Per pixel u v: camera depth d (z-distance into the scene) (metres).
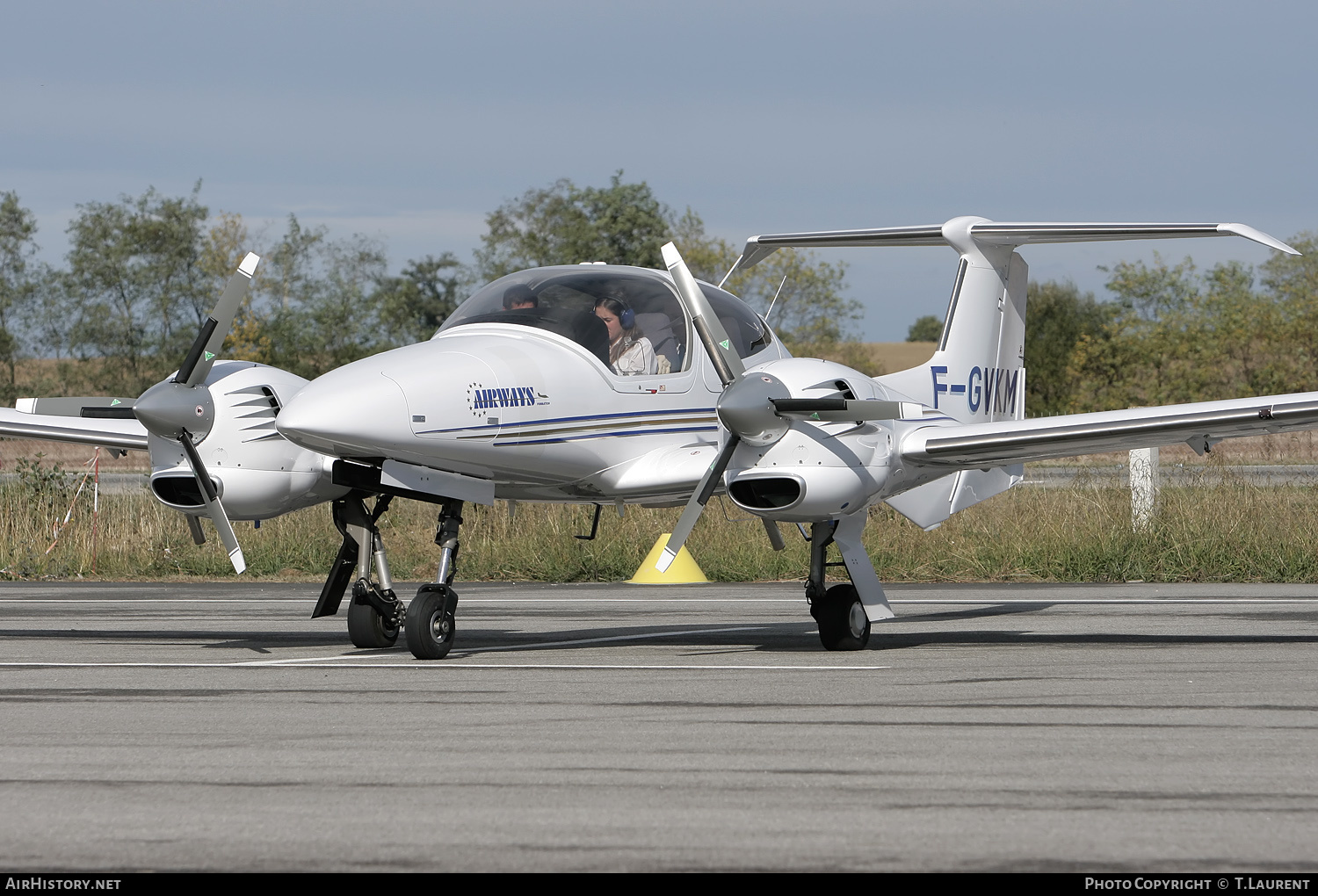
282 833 12.55
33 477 55.16
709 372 28.73
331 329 182.00
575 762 15.50
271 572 47.94
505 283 28.03
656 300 28.22
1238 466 72.44
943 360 32.72
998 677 22.05
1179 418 24.78
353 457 24.25
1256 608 34.38
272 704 19.69
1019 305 34.81
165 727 17.73
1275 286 181.50
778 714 18.59
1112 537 44.53
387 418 23.36
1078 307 157.25
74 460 107.00
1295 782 14.32
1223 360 124.50
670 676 22.39
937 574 44.69
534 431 25.47
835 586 26.30
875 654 25.39
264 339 157.38
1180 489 49.88
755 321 29.84
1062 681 21.59
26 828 12.71
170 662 24.66
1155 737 16.78
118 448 30.34
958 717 18.31
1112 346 131.88
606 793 13.99
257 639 29.11
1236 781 14.36
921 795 13.83
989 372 34.00
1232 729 17.28
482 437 24.66
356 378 23.84
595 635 29.67
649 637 29.14
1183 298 153.62
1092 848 11.92
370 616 27.16
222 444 25.69
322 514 52.25
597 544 47.03
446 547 25.77
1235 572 42.72
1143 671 22.70
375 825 12.80
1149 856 11.66
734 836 12.39
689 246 157.38
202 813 13.27
